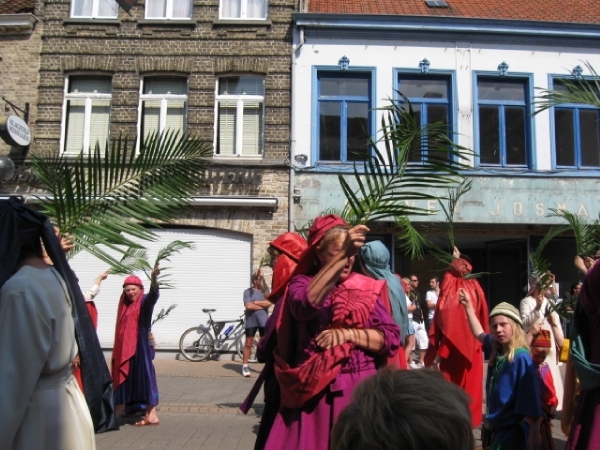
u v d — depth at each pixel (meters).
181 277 14.41
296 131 14.59
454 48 14.94
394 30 14.80
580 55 15.13
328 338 2.90
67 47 14.81
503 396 4.12
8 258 3.02
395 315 4.78
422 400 1.34
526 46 15.06
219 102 14.89
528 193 14.66
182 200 3.75
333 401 2.86
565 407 3.48
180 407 8.73
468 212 14.41
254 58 14.77
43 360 2.86
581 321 3.05
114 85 14.73
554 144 14.88
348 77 14.92
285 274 3.70
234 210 14.40
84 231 3.48
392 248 14.79
